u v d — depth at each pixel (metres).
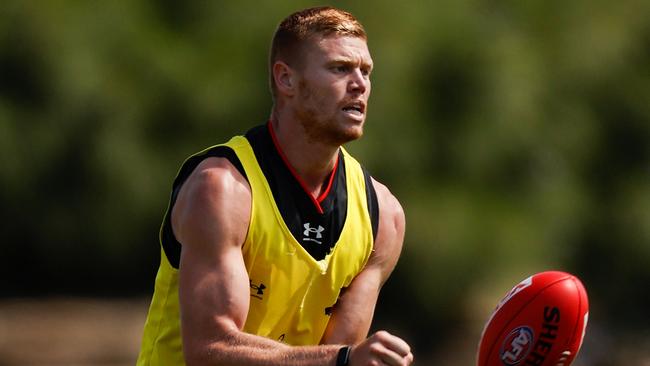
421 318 61.94
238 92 57.88
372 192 17.45
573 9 63.78
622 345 68.00
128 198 59.41
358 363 14.66
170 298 16.83
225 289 15.63
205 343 15.55
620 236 65.69
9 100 57.81
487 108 58.25
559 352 15.65
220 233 15.82
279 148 16.56
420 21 57.88
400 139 56.88
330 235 16.80
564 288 15.73
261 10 59.34
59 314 71.56
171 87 58.22
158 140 59.12
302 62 16.28
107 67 57.84
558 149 63.03
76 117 58.22
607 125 65.69
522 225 59.97
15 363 64.81
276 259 16.39
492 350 15.90
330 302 17.17
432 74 57.66
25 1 56.38
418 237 57.09
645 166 66.31
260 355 15.20
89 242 62.00
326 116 16.19
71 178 59.25
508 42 59.84
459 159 58.84
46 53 56.69
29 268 67.56
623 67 64.56
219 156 16.33
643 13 64.94
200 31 60.38
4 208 60.06
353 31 16.34
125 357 67.25
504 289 62.53
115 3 58.84
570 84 63.94
